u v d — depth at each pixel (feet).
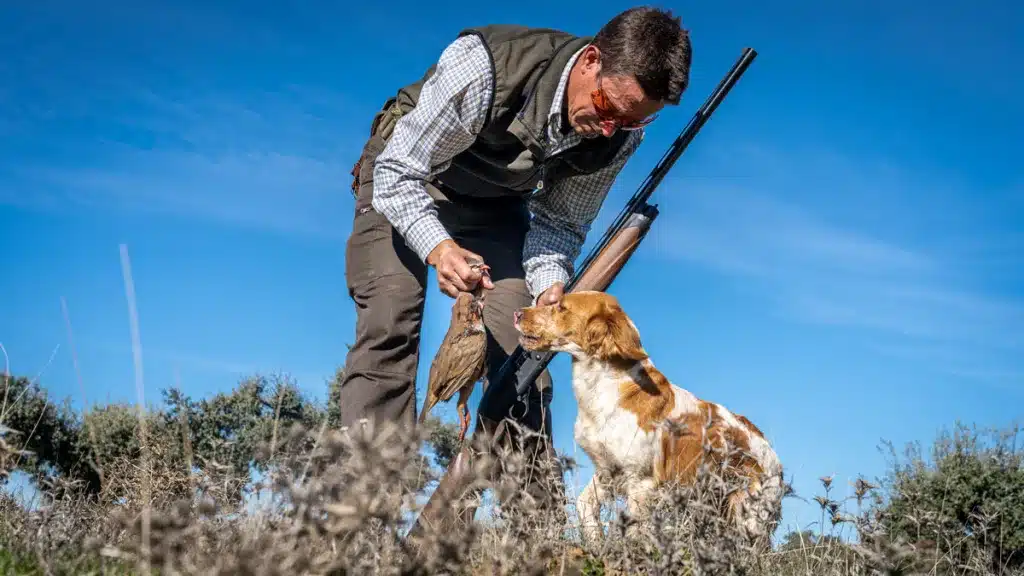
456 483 10.52
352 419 14.51
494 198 16.07
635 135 15.90
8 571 9.51
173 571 8.00
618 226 16.85
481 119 14.12
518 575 9.73
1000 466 25.09
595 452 17.54
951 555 13.78
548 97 14.15
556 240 16.89
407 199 14.11
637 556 10.49
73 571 9.50
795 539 13.67
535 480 13.65
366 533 8.67
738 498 13.67
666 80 13.55
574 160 15.14
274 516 8.58
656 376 17.76
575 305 16.60
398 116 15.34
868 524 11.67
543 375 16.20
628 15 13.74
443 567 8.68
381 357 14.71
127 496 12.16
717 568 9.63
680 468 17.24
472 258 13.80
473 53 14.07
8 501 11.65
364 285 15.08
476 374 14.62
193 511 9.04
